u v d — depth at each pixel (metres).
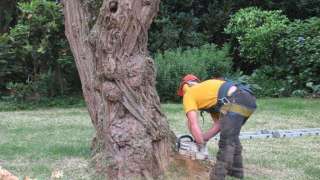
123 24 5.33
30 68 13.10
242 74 14.71
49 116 10.68
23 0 13.80
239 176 5.97
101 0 6.34
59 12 12.41
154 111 5.62
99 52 5.50
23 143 7.74
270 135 8.59
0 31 14.22
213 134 5.88
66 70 13.01
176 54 13.35
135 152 5.41
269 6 16.16
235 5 16.25
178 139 6.01
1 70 12.93
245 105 5.57
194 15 16.17
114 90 5.42
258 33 14.18
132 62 5.45
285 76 14.19
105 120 5.54
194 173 5.70
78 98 12.87
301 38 13.66
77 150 7.14
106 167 5.54
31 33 12.54
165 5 15.16
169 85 12.85
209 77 13.65
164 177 5.53
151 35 14.75
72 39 6.27
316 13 16.23
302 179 6.05
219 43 15.98
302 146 7.87
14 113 11.23
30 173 6.00
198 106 5.75
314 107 11.60
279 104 11.99
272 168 6.53
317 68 13.68
